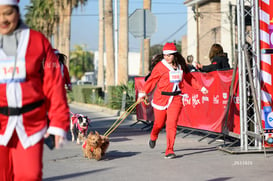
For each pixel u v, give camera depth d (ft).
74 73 361.92
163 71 25.13
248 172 20.93
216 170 21.50
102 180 19.63
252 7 26.27
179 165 23.03
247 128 26.53
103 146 25.46
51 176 20.72
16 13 10.37
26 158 10.36
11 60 10.37
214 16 124.06
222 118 30.04
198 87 25.98
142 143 32.58
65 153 27.89
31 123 10.49
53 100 10.52
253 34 26.40
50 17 160.04
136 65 286.66
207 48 126.62
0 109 10.41
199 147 29.78
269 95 26.55
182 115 36.11
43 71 10.91
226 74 29.35
